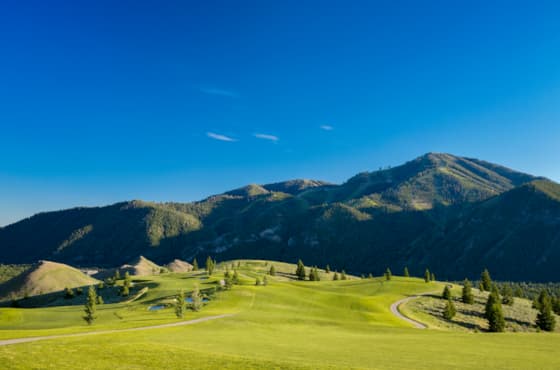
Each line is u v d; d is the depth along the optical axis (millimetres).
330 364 31984
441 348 44281
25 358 28781
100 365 28109
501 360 36531
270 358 33906
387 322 92750
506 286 167125
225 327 61219
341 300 116750
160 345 37531
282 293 121625
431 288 169875
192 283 160750
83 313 106125
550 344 48938
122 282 178125
